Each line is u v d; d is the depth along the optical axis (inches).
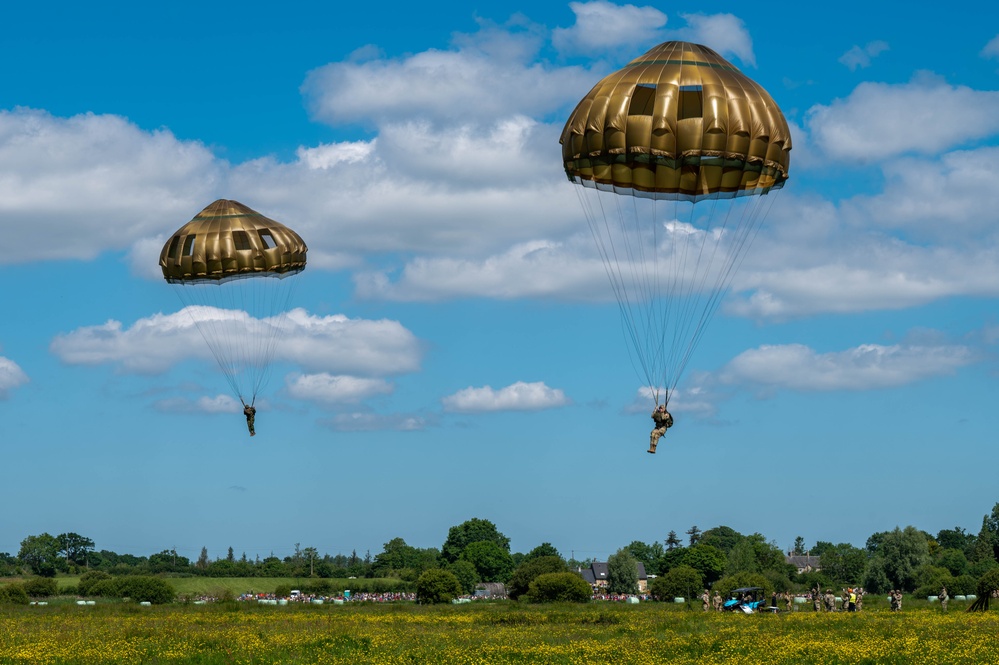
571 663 1525.6
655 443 1663.4
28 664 1573.6
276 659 1583.4
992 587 2783.0
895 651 1588.3
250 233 2508.6
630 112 1763.0
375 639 1891.0
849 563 7416.3
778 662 1493.6
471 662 1547.7
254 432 2285.9
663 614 2711.6
